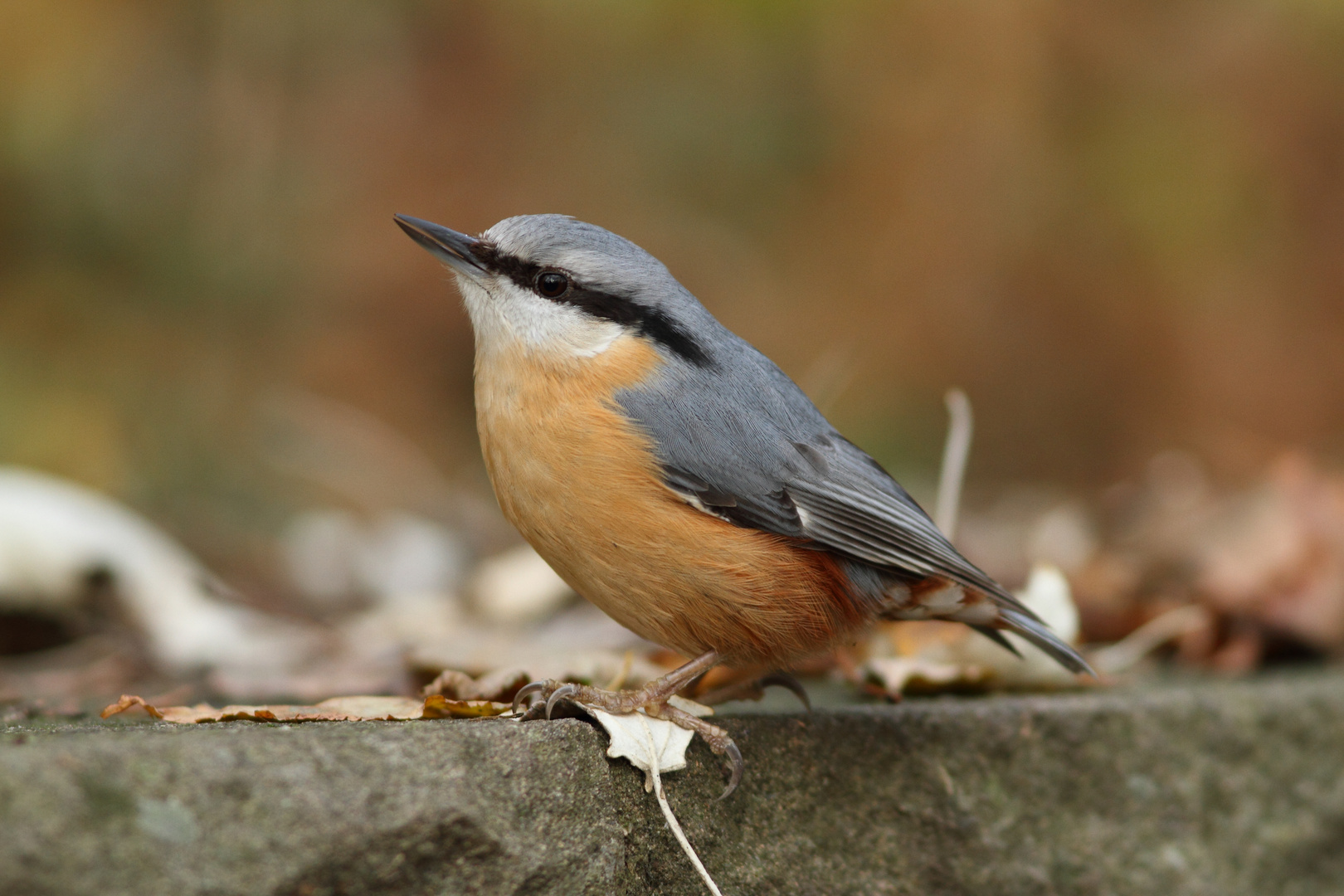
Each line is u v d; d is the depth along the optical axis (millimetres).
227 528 13398
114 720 4867
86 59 14836
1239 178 16078
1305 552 8141
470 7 16766
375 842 3516
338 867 3451
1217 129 16188
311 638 8195
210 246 15523
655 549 5223
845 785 5035
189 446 14625
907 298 16516
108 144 15023
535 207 16656
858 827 5039
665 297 5746
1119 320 16266
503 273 5691
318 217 16203
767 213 16906
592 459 5223
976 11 16453
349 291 16312
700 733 4637
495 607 9180
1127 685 6676
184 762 3305
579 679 5926
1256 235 16188
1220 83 16312
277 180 16016
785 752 4891
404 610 9438
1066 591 6785
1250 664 7785
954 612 5914
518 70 16844
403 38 16734
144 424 14547
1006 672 6570
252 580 11305
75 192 14773
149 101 15320
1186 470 13688
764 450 5453
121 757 3234
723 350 5770
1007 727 5477
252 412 15258
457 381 16594
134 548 8461
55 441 13758
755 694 5816
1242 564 8219
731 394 5570
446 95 16719
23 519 8133
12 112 14602
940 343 16438
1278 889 5957
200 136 15586
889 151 16672
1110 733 5695
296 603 10359
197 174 15562
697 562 5211
